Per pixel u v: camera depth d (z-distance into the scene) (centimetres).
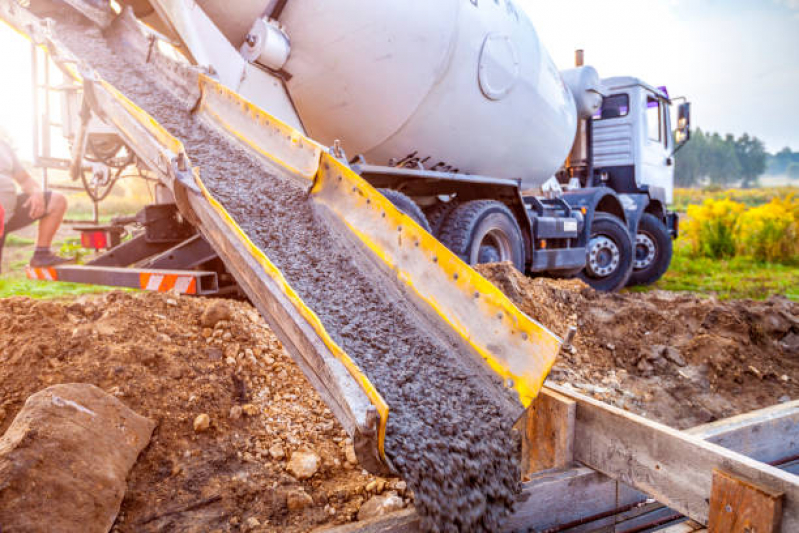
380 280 260
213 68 387
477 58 496
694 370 383
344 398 165
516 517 193
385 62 442
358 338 226
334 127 464
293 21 419
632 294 539
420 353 226
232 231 245
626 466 202
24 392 227
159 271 391
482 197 595
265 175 332
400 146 491
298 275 258
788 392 367
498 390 207
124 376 238
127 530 179
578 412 221
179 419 228
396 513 168
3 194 442
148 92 400
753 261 1212
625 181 845
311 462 223
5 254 959
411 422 188
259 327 322
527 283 448
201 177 315
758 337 426
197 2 404
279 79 434
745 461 163
